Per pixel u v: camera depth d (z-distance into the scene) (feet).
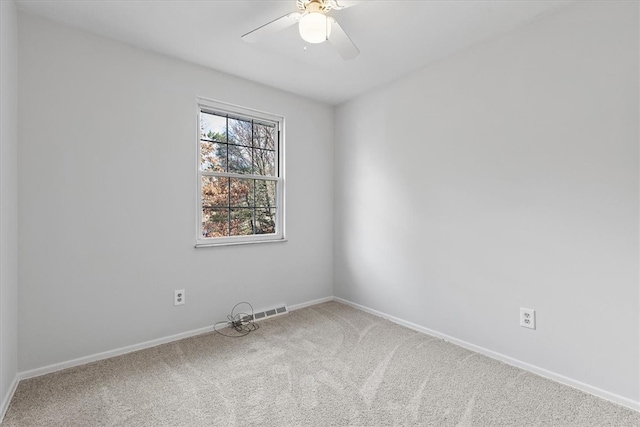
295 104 11.09
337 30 5.96
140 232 7.93
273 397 5.98
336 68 9.11
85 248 7.18
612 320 5.86
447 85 8.42
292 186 11.09
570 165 6.31
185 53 8.23
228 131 9.78
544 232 6.69
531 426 5.19
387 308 10.21
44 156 6.66
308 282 11.58
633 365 5.64
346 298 11.80
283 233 10.94
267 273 10.44
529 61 6.86
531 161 6.85
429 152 8.90
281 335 8.86
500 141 7.36
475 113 7.82
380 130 10.37
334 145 12.25
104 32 7.25
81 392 6.09
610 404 5.75
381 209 10.37
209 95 9.08
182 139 8.61
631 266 5.65
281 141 10.91
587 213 6.12
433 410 5.60
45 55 6.68
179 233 8.58
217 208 9.52
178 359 7.44
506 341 7.32
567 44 6.31
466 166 8.04
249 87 9.91
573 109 6.26
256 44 7.80
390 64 8.82
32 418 5.35
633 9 5.57
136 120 7.84
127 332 7.78
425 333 9.02
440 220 8.65
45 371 6.72
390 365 7.17
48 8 6.38
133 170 7.80
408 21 6.81
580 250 6.22
